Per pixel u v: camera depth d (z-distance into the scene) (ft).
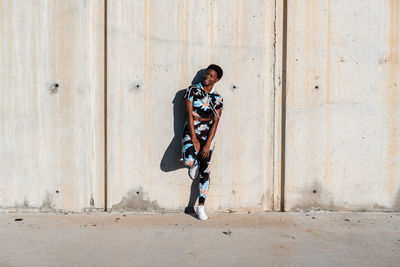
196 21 15.87
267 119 16.35
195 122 15.48
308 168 16.39
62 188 16.11
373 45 16.16
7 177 16.07
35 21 15.64
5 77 15.79
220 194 16.35
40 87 15.81
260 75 16.08
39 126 15.90
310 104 16.21
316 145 16.33
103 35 15.88
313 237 14.15
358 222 15.55
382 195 16.48
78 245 13.32
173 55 15.92
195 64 15.97
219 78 15.40
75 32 15.64
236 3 15.88
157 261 12.28
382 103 16.31
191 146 15.31
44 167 16.03
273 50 16.16
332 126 16.29
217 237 14.03
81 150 15.98
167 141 16.16
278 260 12.46
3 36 15.70
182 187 16.34
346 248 13.33
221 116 16.14
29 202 16.15
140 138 16.11
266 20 16.05
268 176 16.43
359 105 16.29
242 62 16.03
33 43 15.70
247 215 16.14
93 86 15.99
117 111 15.97
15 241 13.60
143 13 15.76
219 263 12.21
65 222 15.24
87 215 15.94
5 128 15.92
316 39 16.06
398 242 13.84
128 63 15.87
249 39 15.98
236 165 16.29
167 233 14.32
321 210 16.44
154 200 16.31
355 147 16.40
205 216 15.58
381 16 16.10
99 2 15.80
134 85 15.94
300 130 16.26
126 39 15.80
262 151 16.29
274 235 14.26
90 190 16.20
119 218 15.69
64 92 15.80
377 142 16.40
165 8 15.79
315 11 16.01
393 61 16.22
